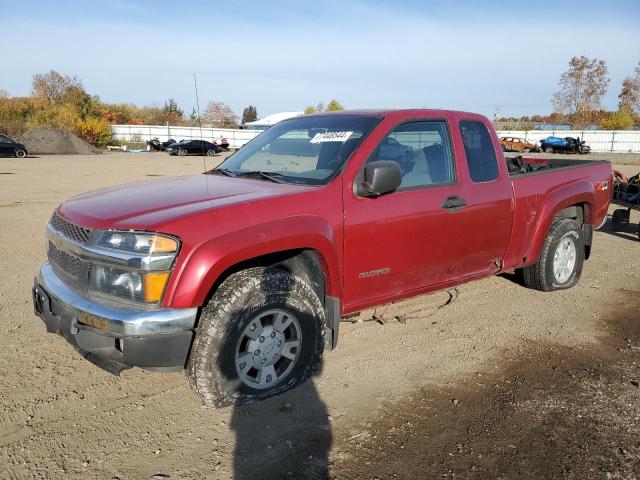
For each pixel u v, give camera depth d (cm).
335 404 356
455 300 562
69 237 338
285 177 404
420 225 414
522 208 507
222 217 321
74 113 5366
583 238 613
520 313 529
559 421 341
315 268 375
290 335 358
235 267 339
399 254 407
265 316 341
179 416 337
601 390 381
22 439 310
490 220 472
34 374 384
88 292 320
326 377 392
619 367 418
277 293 337
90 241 318
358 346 446
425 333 475
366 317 510
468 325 496
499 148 493
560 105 6397
